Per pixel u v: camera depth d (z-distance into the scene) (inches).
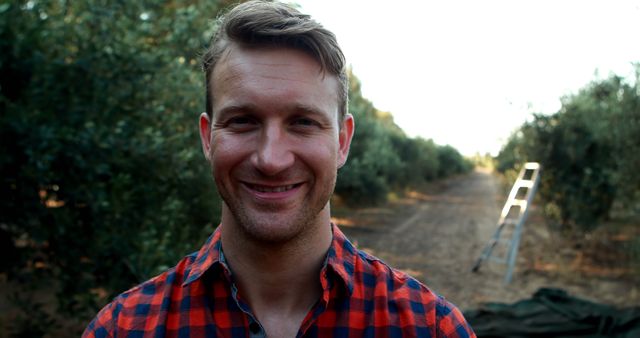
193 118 186.7
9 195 143.9
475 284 323.6
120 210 148.6
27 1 157.6
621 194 350.6
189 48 197.0
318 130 42.9
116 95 164.7
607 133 360.5
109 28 170.1
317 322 43.4
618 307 258.7
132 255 148.5
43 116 143.9
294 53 42.1
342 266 45.0
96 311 158.7
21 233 154.4
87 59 154.0
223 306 44.4
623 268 353.4
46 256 168.2
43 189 150.4
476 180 1724.9
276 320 44.4
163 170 163.3
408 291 45.2
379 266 47.1
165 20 192.7
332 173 43.8
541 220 635.5
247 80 41.7
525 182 370.0
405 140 922.1
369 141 587.5
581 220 392.5
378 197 580.7
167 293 45.3
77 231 153.1
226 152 42.3
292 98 41.4
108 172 147.5
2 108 144.4
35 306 168.9
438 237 506.6
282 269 44.2
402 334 43.3
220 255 45.7
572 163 385.7
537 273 349.7
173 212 165.0
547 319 213.8
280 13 43.1
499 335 203.5
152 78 174.4
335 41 43.8
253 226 42.1
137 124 166.4
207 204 183.0
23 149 136.6
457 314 46.0
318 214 44.6
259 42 41.8
